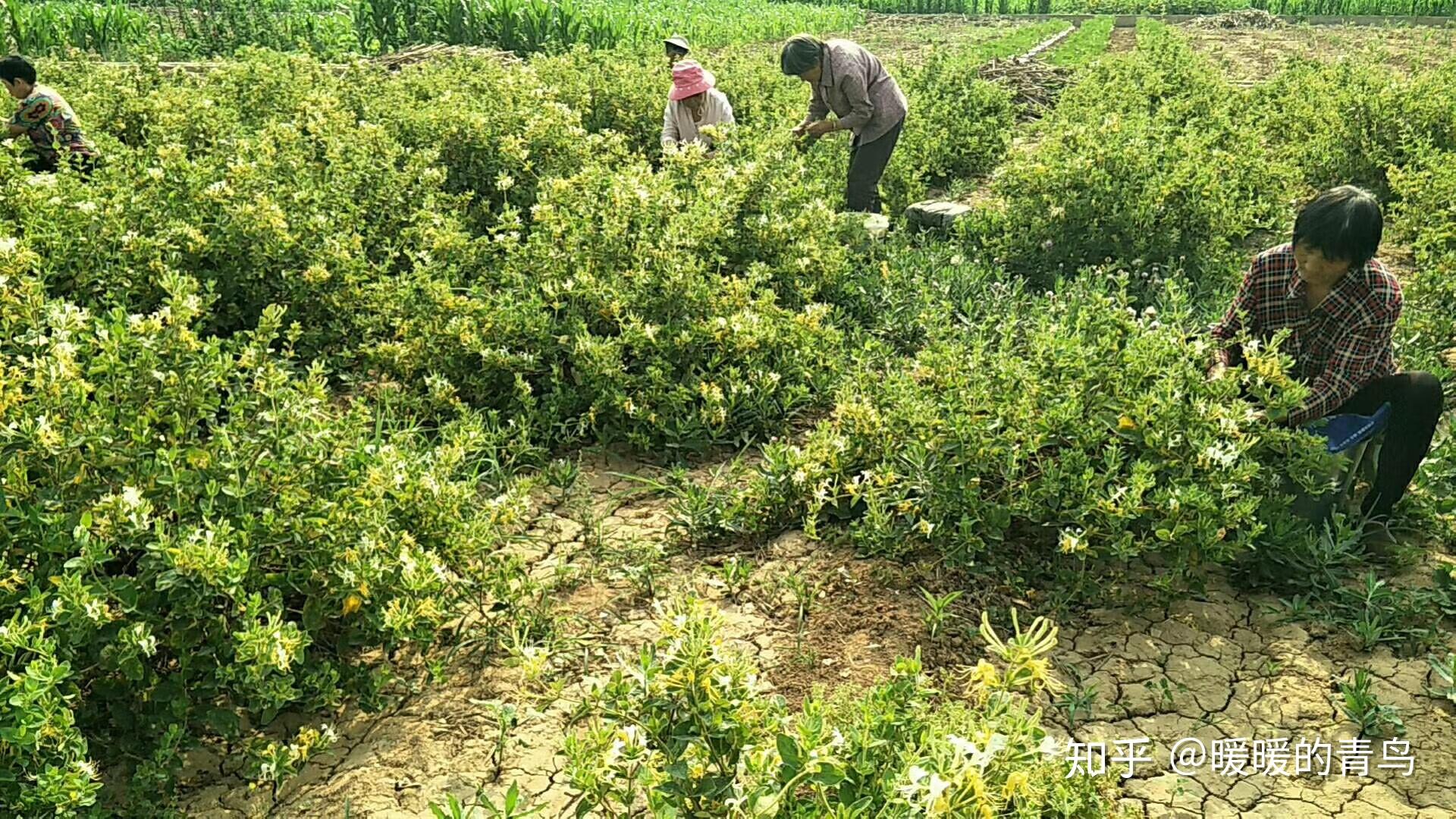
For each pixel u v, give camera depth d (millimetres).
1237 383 4055
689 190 6785
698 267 5766
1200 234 7359
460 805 2854
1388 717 3426
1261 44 22719
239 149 7020
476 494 4359
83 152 7797
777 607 4039
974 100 12625
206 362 3730
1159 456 4078
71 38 15086
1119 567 4199
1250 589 4145
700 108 8242
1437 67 17109
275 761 3068
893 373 5004
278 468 3502
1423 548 4344
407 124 8492
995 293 6758
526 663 3154
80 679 3166
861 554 4281
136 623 2992
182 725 3176
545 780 3232
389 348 5340
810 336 5723
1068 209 7297
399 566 3465
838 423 4695
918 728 2711
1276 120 11219
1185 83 14359
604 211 6145
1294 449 3988
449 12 16703
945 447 4219
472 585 3896
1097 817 2857
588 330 5660
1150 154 7742
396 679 3607
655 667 2523
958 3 37219
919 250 7633
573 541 4512
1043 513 4133
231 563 3074
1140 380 4246
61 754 2730
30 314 3812
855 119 8102
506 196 7488
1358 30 25547
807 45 8047
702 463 5188
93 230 5484
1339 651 3791
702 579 4219
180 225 5699
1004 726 2588
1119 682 3656
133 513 3141
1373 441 4449
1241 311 4355
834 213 7309
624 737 2428
